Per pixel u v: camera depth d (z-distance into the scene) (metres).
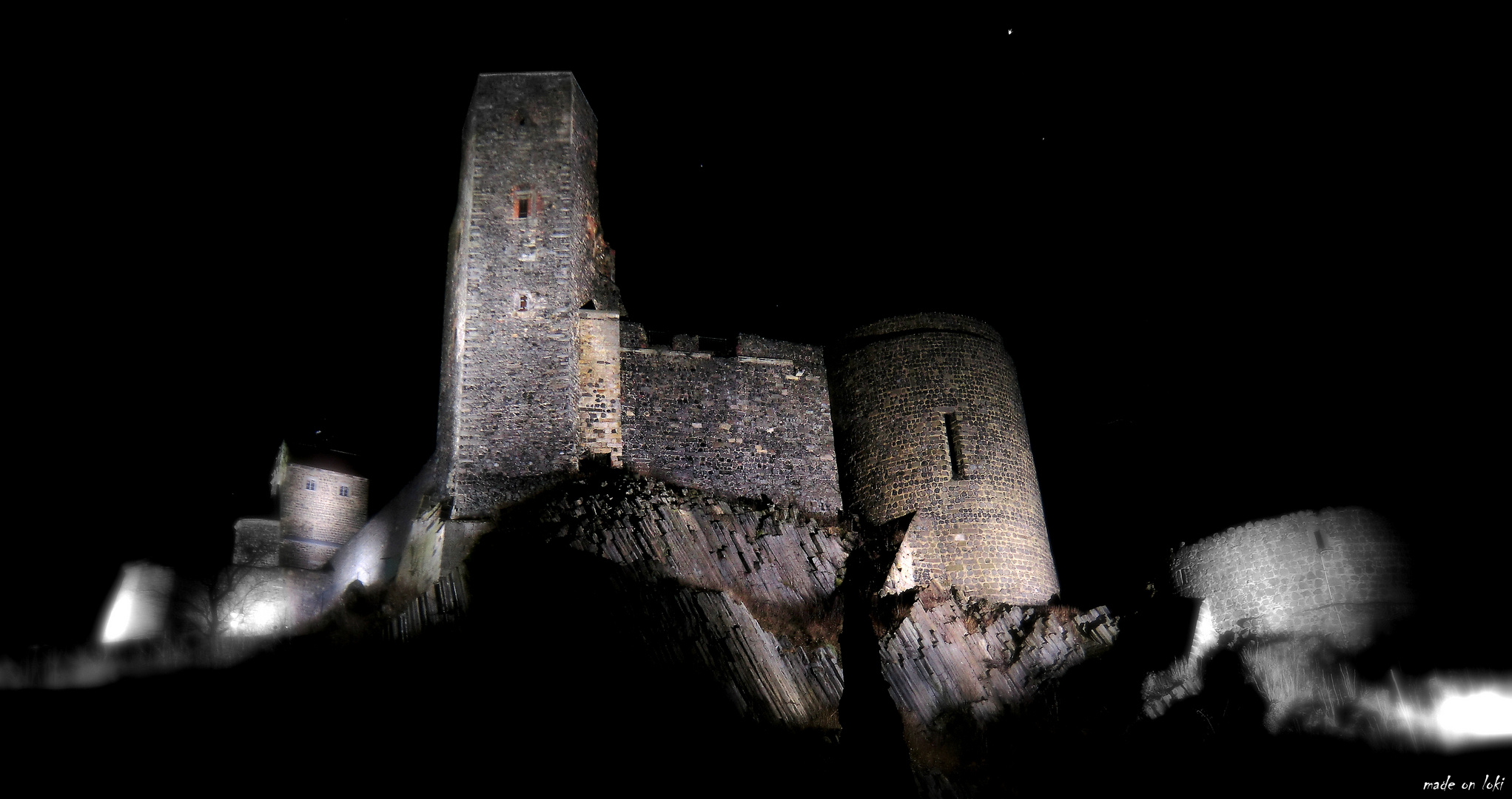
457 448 27.95
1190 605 28.52
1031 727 25.05
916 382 33.28
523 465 27.98
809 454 32.62
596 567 23.16
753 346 33.41
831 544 30.02
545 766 17.97
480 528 26.59
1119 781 22.61
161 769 16.50
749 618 24.00
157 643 23.19
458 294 31.58
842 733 17.72
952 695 24.83
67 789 15.76
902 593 27.69
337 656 20.20
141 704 18.53
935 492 31.69
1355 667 24.80
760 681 22.34
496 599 21.27
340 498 42.59
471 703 18.84
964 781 21.56
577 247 31.61
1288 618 26.97
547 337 29.80
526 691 19.41
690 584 24.69
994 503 31.66
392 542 36.59
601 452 29.47
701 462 31.11
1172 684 26.03
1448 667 24.12
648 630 21.88
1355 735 22.86
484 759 17.75
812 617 26.53
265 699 18.70
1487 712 23.25
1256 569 28.08
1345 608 26.05
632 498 26.81
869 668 17.83
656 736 19.55
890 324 34.53
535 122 32.81
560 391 29.11
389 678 19.28
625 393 31.08
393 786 16.83
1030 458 34.06
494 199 31.44
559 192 31.86
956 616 27.98
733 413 32.19
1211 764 22.89
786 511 30.47
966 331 34.44
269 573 37.91
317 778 16.67
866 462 32.91
